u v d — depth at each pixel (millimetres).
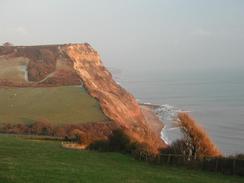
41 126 81688
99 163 35469
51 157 36375
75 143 49031
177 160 37312
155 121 128125
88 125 86312
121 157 40594
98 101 105000
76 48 167125
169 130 109562
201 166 35750
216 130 120250
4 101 101812
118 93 139750
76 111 95438
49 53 157375
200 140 38281
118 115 102750
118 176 28344
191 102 191625
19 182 22047
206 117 145250
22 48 162500
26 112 93375
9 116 89562
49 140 55750
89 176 26688
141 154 39688
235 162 34375
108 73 163125
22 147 41344
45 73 135375
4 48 162750
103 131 82625
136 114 123812
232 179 32250
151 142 46719
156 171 33625
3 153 36406
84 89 115500
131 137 44938
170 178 29875
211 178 31906
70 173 26938
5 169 25875
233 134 113938
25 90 111375
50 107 97688
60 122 86375
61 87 116000
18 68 140125
